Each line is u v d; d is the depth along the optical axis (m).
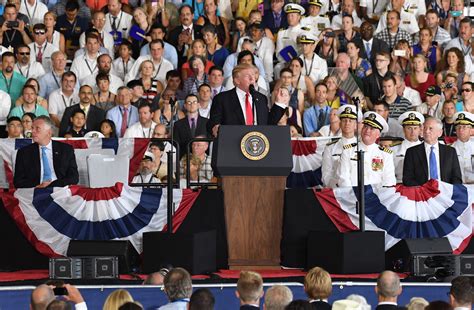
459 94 36.19
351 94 35.38
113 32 37.25
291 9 37.69
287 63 36.56
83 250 23.09
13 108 33.88
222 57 36.84
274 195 23.95
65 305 15.21
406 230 24.52
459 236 24.70
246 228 23.95
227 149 23.58
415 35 38.75
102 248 23.12
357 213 24.19
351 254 23.53
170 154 23.69
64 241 24.17
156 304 20.69
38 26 36.31
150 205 24.30
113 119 32.94
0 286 21.45
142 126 32.50
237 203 23.89
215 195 24.03
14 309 21.06
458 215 24.72
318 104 34.03
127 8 38.22
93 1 38.06
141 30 37.16
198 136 31.28
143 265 23.41
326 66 35.91
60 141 26.69
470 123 29.06
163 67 35.75
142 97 33.84
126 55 36.16
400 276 23.56
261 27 37.84
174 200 24.08
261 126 23.69
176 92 34.47
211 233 23.67
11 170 28.42
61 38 37.00
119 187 24.28
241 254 23.97
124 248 23.19
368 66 36.47
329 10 39.56
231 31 38.59
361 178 23.95
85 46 35.75
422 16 39.50
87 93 32.97
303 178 30.17
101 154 26.39
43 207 24.23
